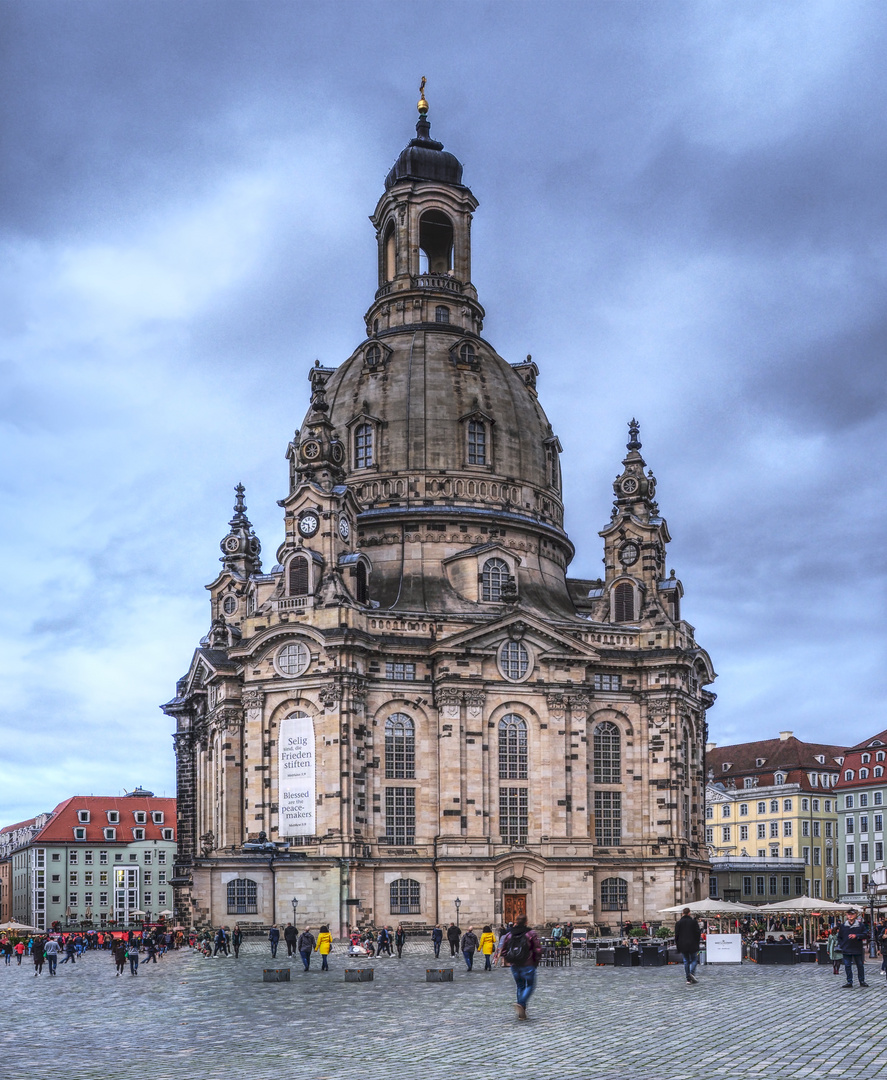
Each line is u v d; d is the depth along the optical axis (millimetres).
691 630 138125
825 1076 32125
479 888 117688
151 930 108438
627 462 142500
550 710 123875
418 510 132000
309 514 125625
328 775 116938
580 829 123000
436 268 156750
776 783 193500
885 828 182875
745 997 52125
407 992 60531
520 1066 35000
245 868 114938
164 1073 35281
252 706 121188
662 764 127875
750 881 180375
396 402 136000
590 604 144875
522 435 139250
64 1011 55875
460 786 119688
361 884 115125
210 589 152875
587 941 98688
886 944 63812
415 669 122500
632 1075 33062
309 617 121000
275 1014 51375
